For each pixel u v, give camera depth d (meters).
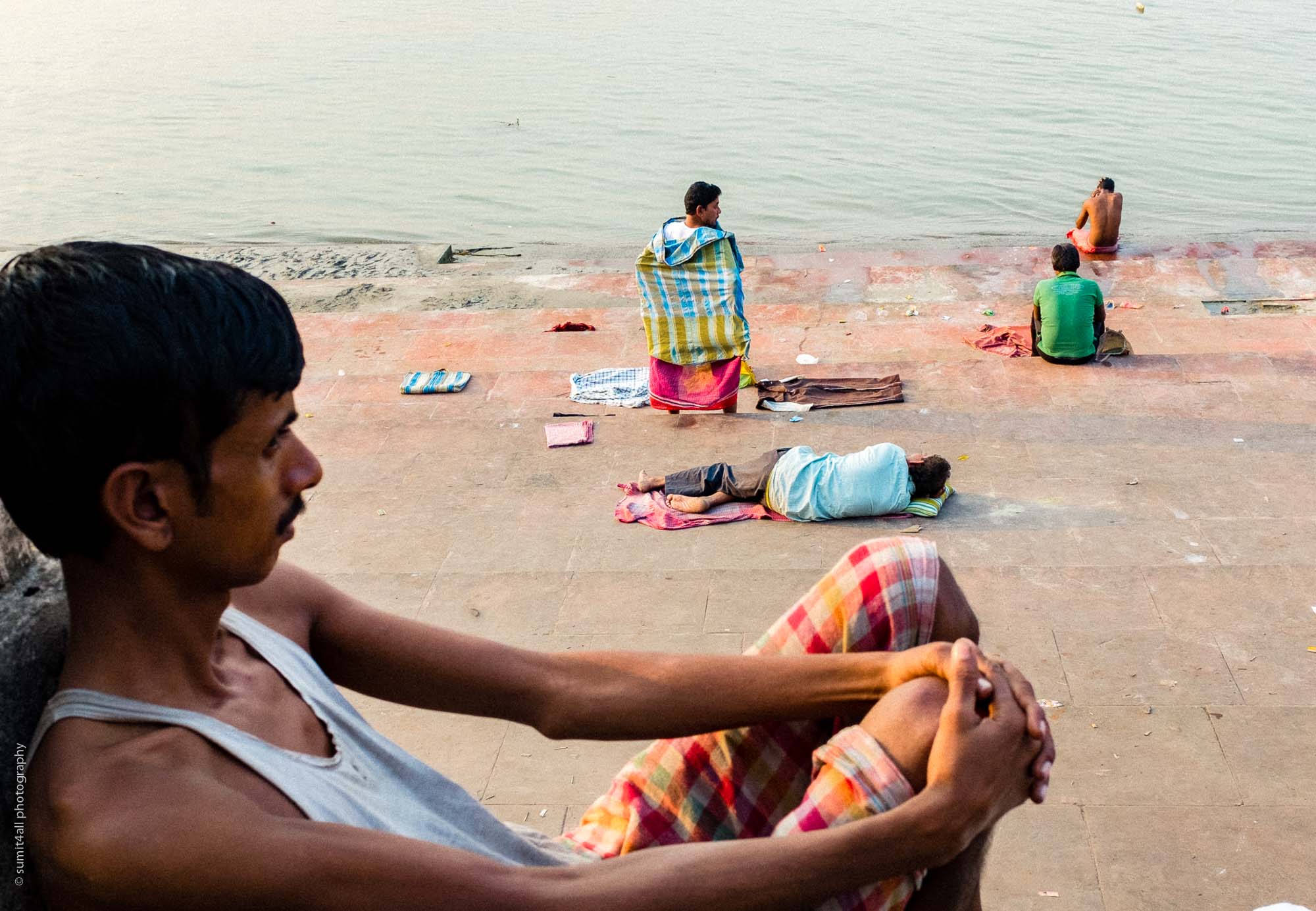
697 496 6.69
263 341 1.15
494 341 9.69
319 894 1.12
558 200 17.84
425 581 5.93
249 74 27.98
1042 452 7.15
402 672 1.66
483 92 24.81
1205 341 8.88
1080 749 4.31
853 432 7.64
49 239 16.97
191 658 1.25
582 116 22.48
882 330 9.57
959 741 1.37
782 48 27.86
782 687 1.60
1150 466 6.86
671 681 1.64
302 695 1.43
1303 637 5.01
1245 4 31.97
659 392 8.06
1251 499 6.39
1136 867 3.71
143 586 1.19
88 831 1.09
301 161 20.44
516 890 1.21
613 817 1.80
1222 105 21.48
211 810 1.12
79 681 1.20
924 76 24.45
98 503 1.12
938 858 1.36
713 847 1.31
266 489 1.19
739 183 18.19
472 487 7.05
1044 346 8.54
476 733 4.54
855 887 1.34
